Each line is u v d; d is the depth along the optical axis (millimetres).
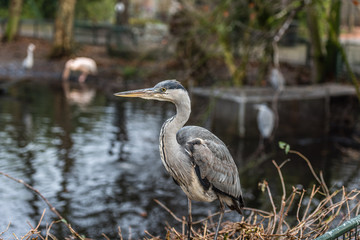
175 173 3684
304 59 19984
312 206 6906
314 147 10164
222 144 3881
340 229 3049
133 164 8812
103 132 10828
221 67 17516
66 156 9031
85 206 6992
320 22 14570
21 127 10867
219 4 11711
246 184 7918
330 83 13867
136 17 32719
